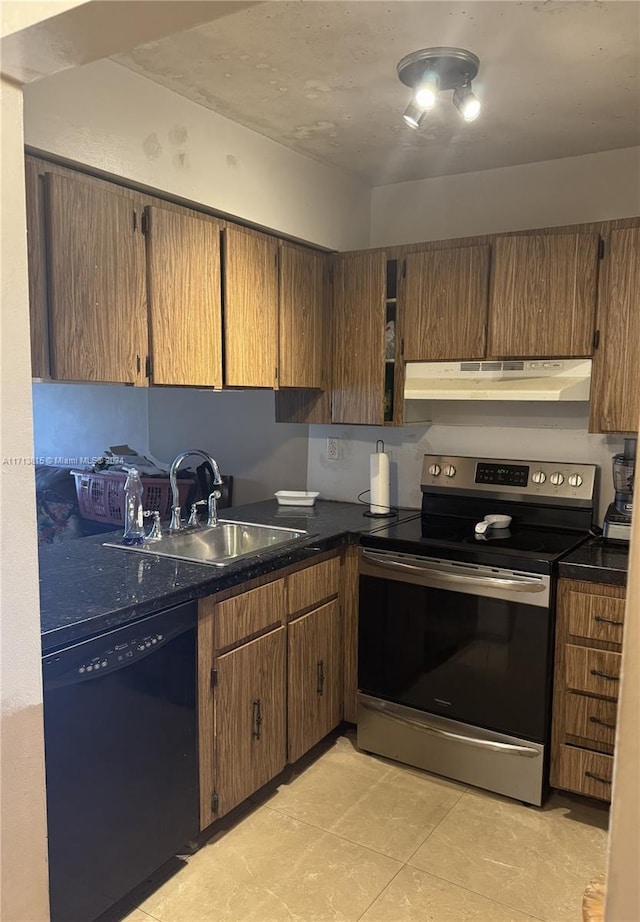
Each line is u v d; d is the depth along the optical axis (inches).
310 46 75.4
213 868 80.3
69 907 64.6
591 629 87.4
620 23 69.7
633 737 23.3
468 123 97.2
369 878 78.9
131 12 41.8
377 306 114.0
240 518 116.1
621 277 94.0
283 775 100.3
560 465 108.2
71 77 74.6
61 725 62.6
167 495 130.2
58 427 170.7
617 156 107.7
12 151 50.9
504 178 117.2
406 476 126.3
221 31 72.0
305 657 98.1
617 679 85.9
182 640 75.9
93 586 74.5
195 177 91.3
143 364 84.1
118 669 68.0
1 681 52.0
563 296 98.0
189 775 78.2
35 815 55.1
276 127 99.4
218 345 95.6
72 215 74.5
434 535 102.9
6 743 52.6
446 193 122.6
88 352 76.7
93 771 66.2
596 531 106.6
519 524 111.0
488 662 93.3
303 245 115.2
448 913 73.8
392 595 100.7
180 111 88.4
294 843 84.9
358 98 89.2
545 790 94.7
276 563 89.0
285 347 109.0
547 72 80.9
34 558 54.2
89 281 76.5
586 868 80.9
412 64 78.1
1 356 51.0
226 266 96.4
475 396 105.7
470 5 66.6
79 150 75.9
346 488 132.3
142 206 83.3
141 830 72.2
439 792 96.3
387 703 103.0
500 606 91.5
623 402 95.3
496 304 102.6
